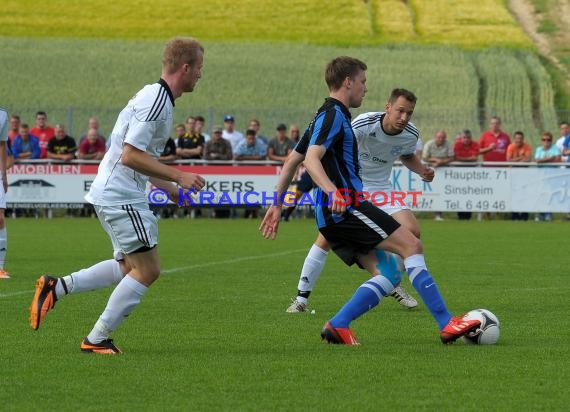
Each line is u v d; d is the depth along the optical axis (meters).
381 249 21.84
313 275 27.45
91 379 17.86
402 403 16.02
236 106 121.81
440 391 16.89
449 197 71.00
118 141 19.98
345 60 21.58
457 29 161.25
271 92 127.94
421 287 21.66
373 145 27.98
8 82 128.00
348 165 21.53
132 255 20.31
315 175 20.70
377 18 167.62
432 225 66.62
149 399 16.28
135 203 20.08
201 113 107.88
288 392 16.80
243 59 141.62
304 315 26.84
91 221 69.38
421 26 163.38
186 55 19.81
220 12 169.12
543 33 160.12
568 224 67.50
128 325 24.83
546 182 70.50
